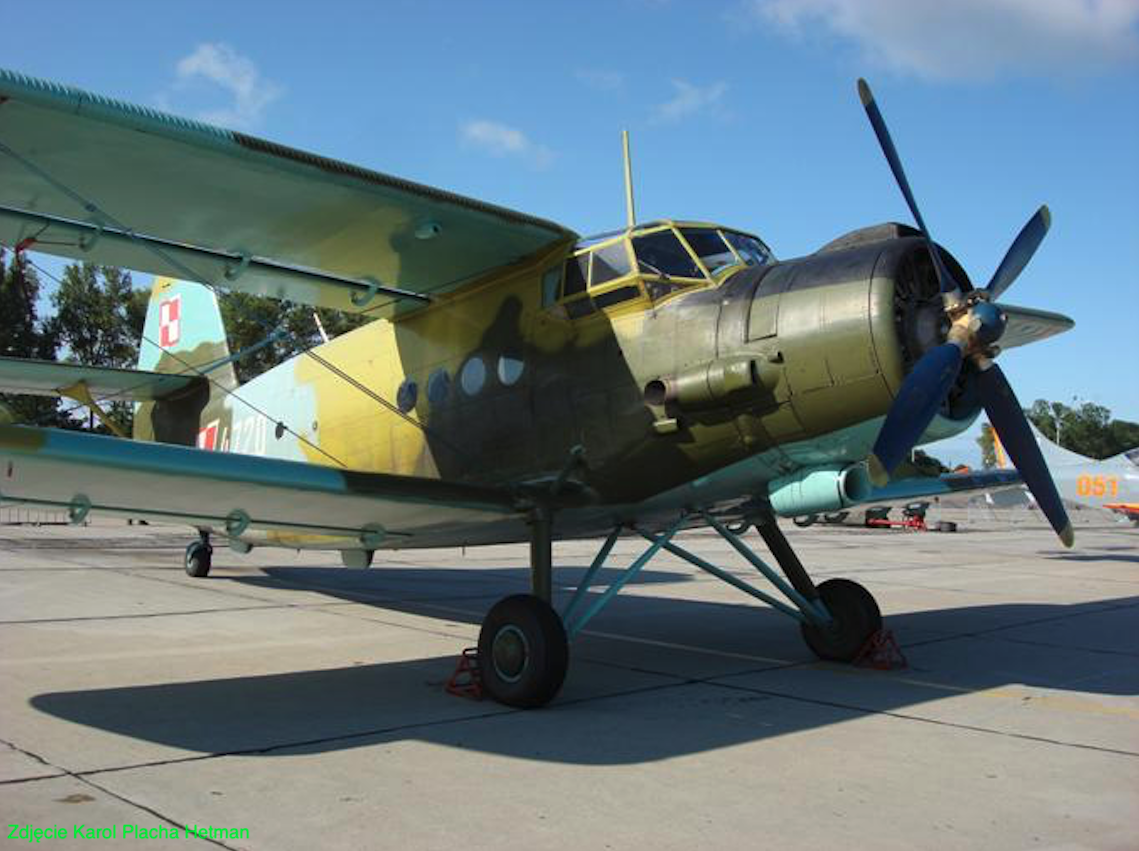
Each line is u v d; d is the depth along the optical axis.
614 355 6.45
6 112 5.23
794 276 5.92
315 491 5.62
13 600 9.93
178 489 5.54
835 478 5.84
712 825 3.57
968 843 3.40
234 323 35.22
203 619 9.16
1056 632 9.21
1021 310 9.63
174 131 5.52
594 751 4.65
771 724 5.29
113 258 7.16
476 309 7.59
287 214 6.63
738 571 16.64
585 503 6.66
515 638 5.68
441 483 6.13
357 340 8.88
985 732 5.16
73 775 4.10
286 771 4.23
